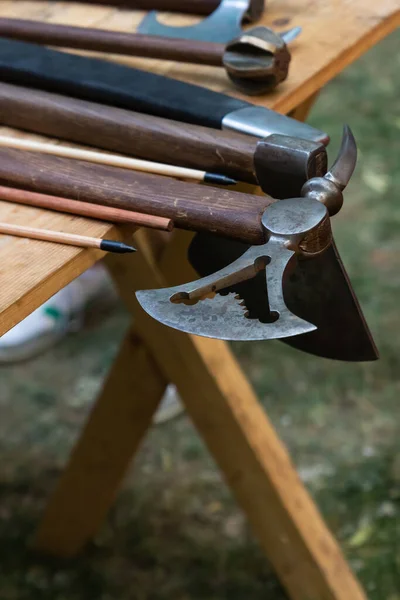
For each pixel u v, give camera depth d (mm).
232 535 1882
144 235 1245
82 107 1046
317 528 1545
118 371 1550
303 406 2152
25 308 829
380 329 2338
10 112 1081
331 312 997
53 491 1931
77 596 1784
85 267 897
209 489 1983
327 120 3236
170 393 2168
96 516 1791
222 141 979
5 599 1785
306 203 859
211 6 1309
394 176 2938
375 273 2527
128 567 1835
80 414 2184
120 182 944
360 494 1930
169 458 2057
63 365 2324
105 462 1687
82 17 1359
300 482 1537
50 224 923
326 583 1540
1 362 2338
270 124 1014
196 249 1053
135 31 1308
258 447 1462
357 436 2070
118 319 2455
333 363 2270
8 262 866
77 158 1014
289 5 1369
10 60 1142
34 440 2125
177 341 1368
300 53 1218
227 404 1419
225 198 902
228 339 766
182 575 1811
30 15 1369
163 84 1098
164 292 812
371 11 1327
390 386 2195
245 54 1107
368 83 3484
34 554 1869
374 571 1771
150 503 1958
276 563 1581
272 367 2271
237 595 1765
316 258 915
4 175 976
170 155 1012
